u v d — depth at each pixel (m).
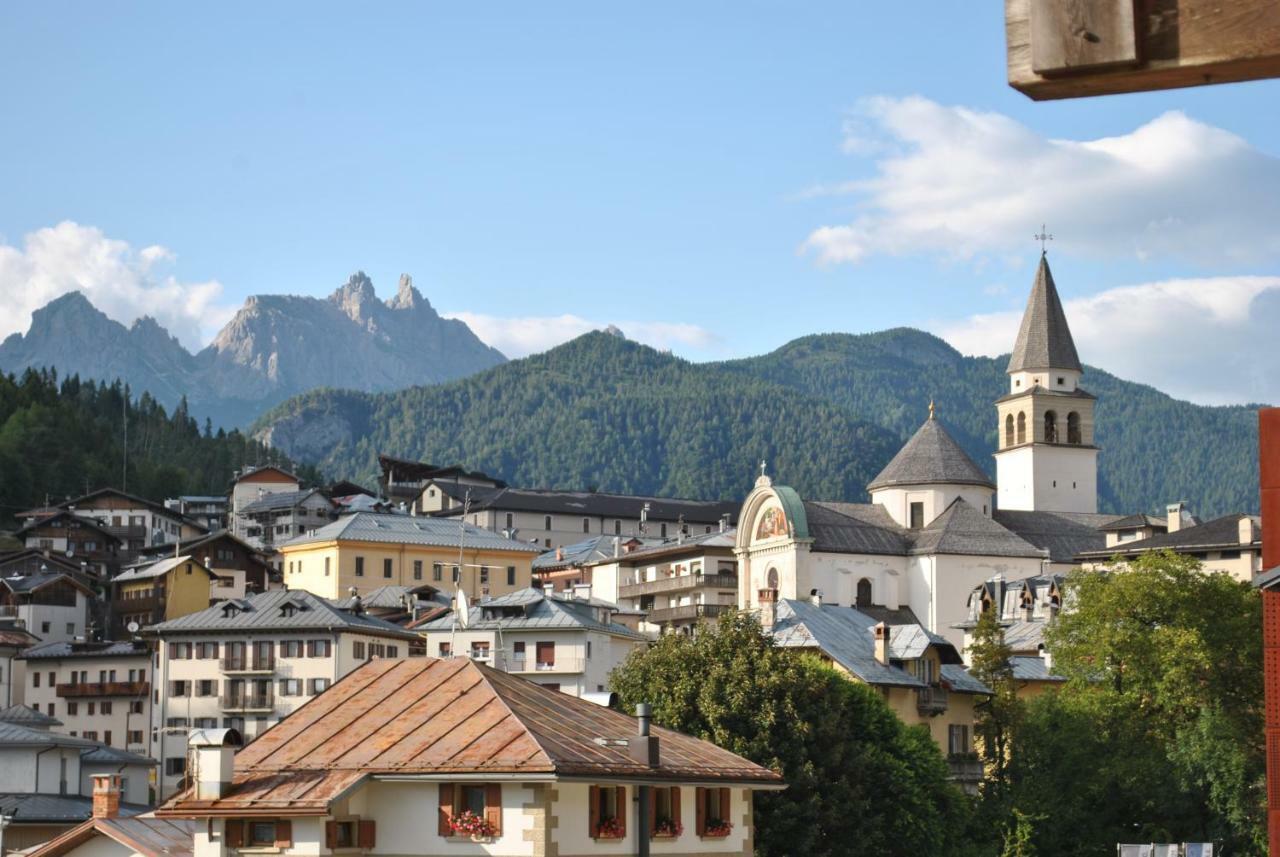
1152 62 8.00
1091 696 107.25
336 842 49.81
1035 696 122.25
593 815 51.78
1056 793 101.25
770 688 84.75
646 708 56.19
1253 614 111.44
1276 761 39.00
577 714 57.12
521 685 58.00
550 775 48.31
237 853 50.00
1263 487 40.31
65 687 160.62
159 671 152.50
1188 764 99.06
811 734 84.06
